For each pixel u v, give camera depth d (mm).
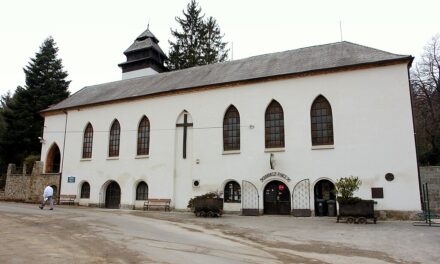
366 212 17141
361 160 20000
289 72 22625
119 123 28766
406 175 18953
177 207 24859
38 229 13914
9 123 42000
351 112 20703
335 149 20703
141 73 39094
